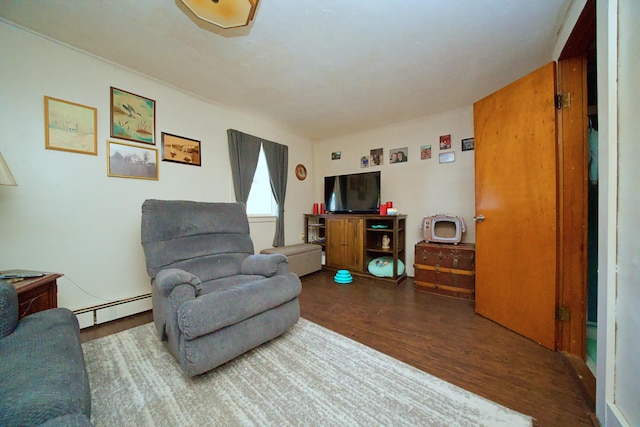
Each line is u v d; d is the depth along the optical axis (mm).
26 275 1313
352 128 3607
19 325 990
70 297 1814
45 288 1359
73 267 1827
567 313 1522
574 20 1327
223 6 1262
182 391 1181
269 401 1113
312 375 1297
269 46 1769
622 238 889
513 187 1790
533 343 1627
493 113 1958
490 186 1981
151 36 1670
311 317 2045
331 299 2459
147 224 1689
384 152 3529
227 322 1307
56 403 625
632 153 839
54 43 1729
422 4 1386
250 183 3082
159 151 2311
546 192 1577
